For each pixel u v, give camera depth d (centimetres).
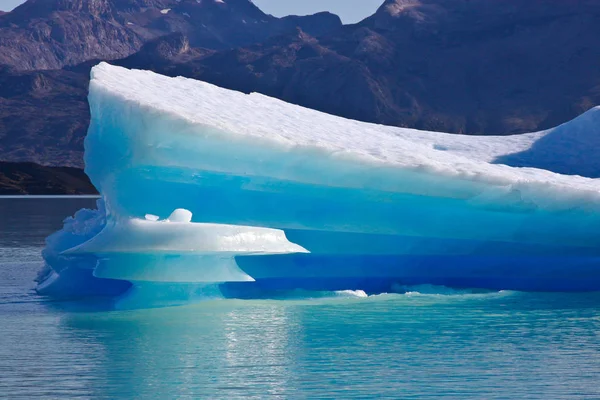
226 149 2055
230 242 1972
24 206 10800
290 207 2228
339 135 2480
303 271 2302
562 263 2477
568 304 2173
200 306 2083
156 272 1997
